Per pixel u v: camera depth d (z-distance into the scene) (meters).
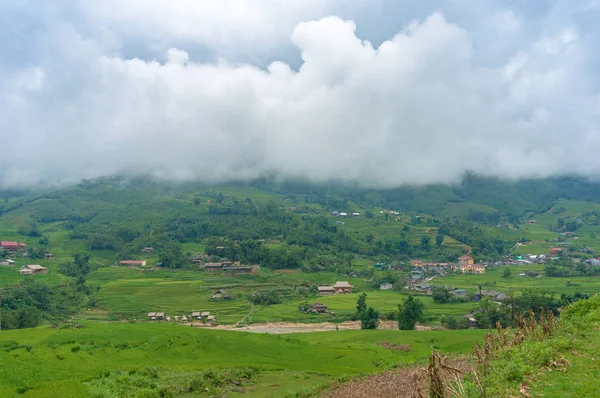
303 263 179.88
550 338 26.70
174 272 162.88
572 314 32.94
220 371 40.69
